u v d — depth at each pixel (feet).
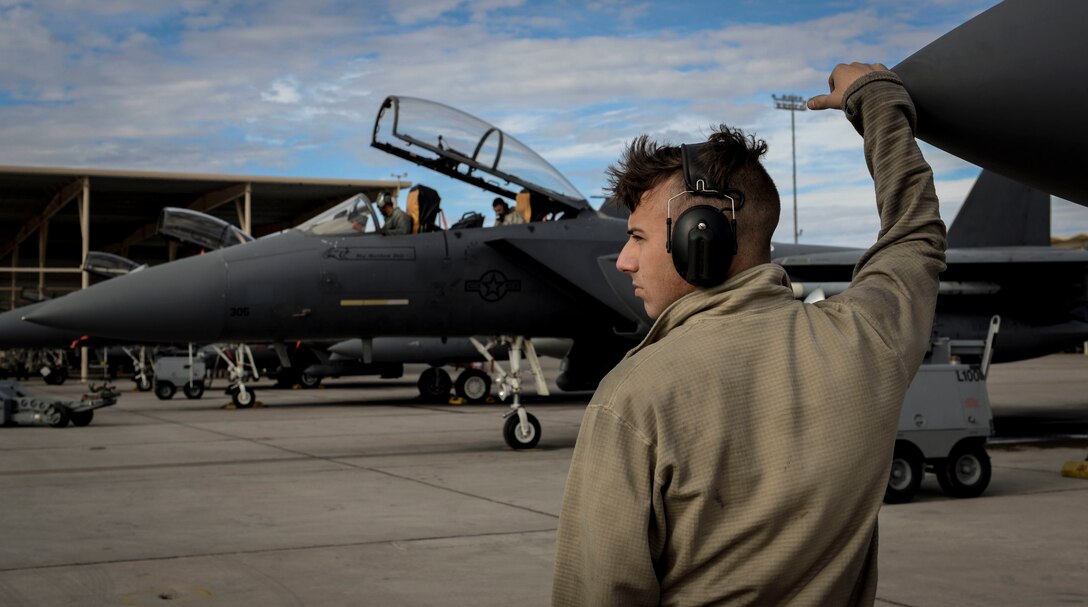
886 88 5.69
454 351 65.98
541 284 40.55
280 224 147.13
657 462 4.41
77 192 109.91
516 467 30.19
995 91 6.56
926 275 5.18
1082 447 35.63
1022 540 18.88
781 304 4.91
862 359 4.67
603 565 4.38
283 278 37.58
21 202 125.59
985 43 6.65
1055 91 6.45
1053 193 7.54
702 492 4.40
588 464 4.52
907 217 5.33
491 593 14.99
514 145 42.01
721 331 4.70
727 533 4.47
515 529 20.08
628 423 4.49
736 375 4.56
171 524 20.81
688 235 4.83
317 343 75.92
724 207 4.99
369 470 29.63
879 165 5.52
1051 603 14.28
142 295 36.88
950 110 6.74
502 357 68.54
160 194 121.08
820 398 4.53
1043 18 6.57
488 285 39.75
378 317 38.68
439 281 39.11
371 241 38.75
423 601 14.55
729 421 4.49
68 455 34.01
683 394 4.50
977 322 45.83
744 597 4.54
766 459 4.47
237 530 20.10
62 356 108.68
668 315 5.01
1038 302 46.60
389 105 39.88
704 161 5.00
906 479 23.36
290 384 88.17
